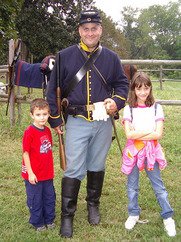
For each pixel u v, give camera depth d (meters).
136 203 3.44
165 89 15.66
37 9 25.33
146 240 3.21
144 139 3.29
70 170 3.35
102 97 3.34
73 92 3.32
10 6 13.52
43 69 4.67
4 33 14.02
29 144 3.25
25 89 14.19
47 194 3.39
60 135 3.37
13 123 6.84
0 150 5.73
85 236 3.31
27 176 3.29
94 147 3.44
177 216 3.62
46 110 3.27
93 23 3.20
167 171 4.97
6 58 19.03
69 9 26.83
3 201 3.97
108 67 3.34
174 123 7.78
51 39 25.64
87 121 3.33
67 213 3.36
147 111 3.38
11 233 3.31
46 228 3.42
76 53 3.31
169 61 6.75
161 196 3.35
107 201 4.01
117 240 3.23
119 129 6.94
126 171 3.37
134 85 3.35
